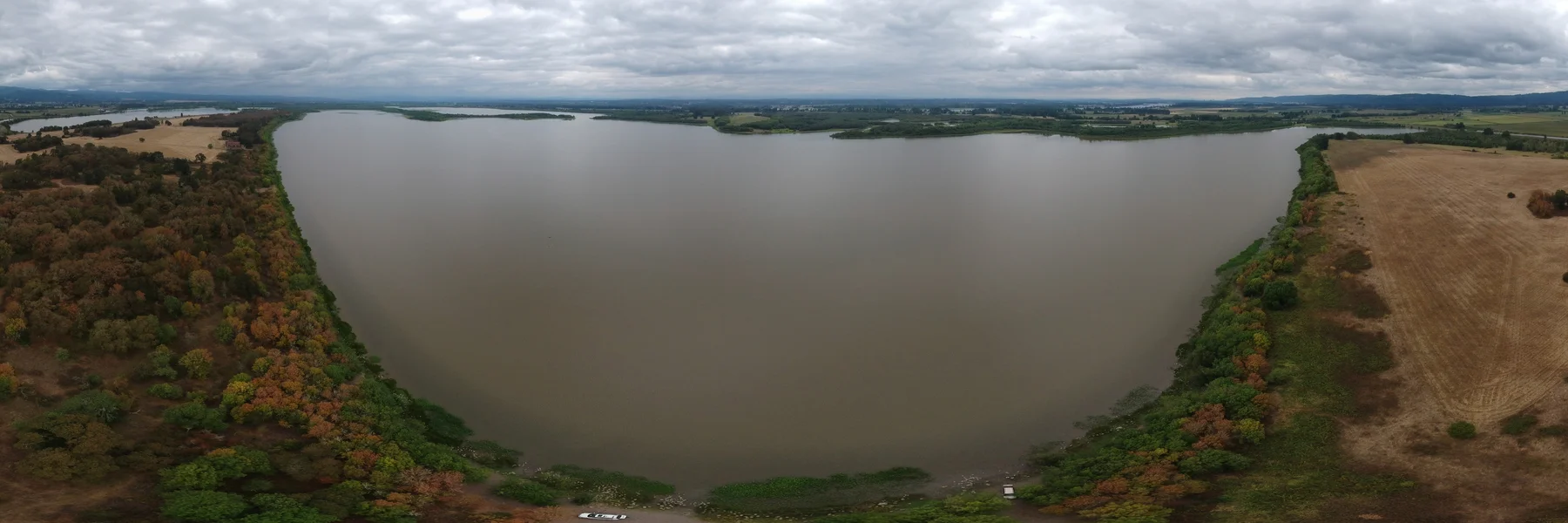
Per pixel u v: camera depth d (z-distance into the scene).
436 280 80.38
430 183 137.00
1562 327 52.88
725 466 47.59
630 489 45.00
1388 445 43.56
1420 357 52.03
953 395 56.09
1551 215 79.94
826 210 114.69
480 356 62.19
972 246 93.19
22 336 48.66
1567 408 43.06
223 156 122.31
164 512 37.00
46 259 59.41
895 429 51.72
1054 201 120.12
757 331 67.44
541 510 41.97
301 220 103.25
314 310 62.16
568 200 121.81
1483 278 64.25
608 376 59.09
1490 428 43.09
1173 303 72.81
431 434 49.97
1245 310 61.88
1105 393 56.00
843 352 63.19
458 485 43.56
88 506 36.88
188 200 81.75
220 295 59.66
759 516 42.47
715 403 55.25
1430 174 112.38
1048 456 48.03
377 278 80.56
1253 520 37.56
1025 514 40.94
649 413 53.75
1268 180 137.75
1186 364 59.53
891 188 134.12
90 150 105.38
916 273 83.00
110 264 57.09
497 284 79.38
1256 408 48.19
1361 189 105.44
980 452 48.94
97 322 50.12
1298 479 41.41
